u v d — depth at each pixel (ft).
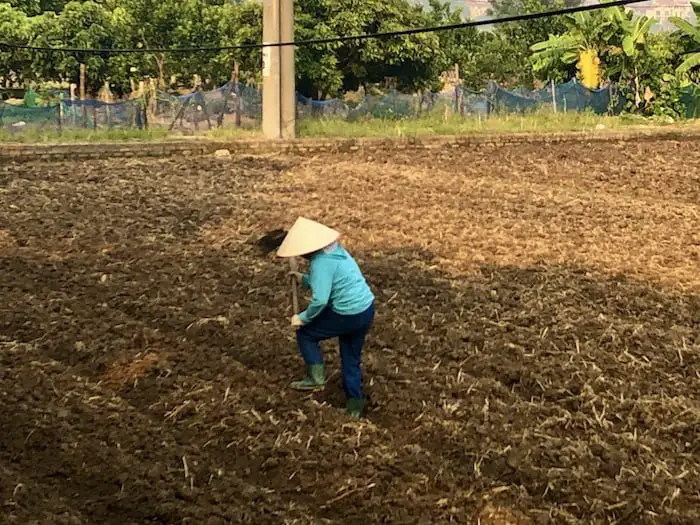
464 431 18.80
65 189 43.98
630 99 86.53
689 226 38.91
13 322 25.22
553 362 22.50
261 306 26.81
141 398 20.61
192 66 91.25
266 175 49.44
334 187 45.98
